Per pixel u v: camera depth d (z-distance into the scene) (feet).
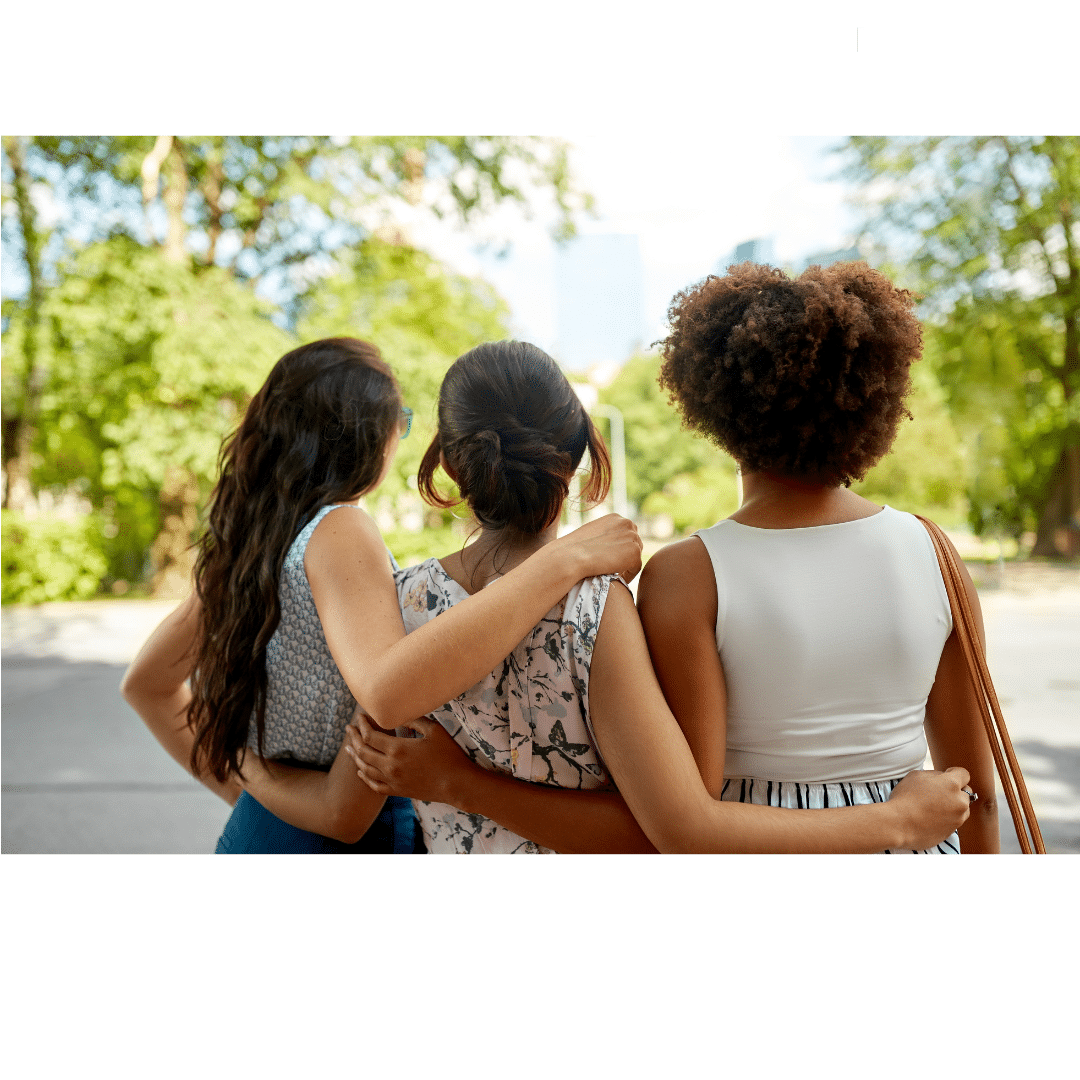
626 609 3.40
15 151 40.93
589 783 3.57
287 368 4.45
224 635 4.28
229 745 4.34
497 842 3.86
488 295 45.91
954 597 3.60
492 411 3.62
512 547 3.66
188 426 42.73
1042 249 48.26
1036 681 23.36
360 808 4.05
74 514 55.72
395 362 40.27
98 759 18.83
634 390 120.67
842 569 3.48
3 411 48.75
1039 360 49.08
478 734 3.64
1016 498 51.44
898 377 3.49
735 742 3.60
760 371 3.46
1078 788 14.97
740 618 3.45
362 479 4.32
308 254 44.47
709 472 96.99
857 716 3.51
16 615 43.62
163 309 41.57
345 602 3.75
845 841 3.34
